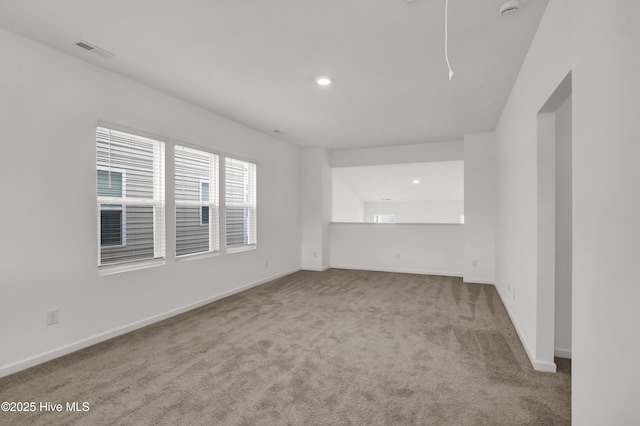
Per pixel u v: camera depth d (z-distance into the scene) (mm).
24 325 2371
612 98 1147
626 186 1053
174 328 3191
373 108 3973
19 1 1952
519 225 2984
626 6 1054
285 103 3787
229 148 4441
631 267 1021
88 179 2773
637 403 986
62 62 2594
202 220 4098
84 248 2744
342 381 2191
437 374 2291
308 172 6441
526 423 1756
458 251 5863
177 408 1878
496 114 4223
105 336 2887
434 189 9055
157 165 3473
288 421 1765
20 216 2354
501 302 4133
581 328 1411
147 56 2668
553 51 1867
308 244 6445
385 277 5730
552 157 2291
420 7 2018
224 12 2068
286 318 3502
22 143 2365
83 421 1757
